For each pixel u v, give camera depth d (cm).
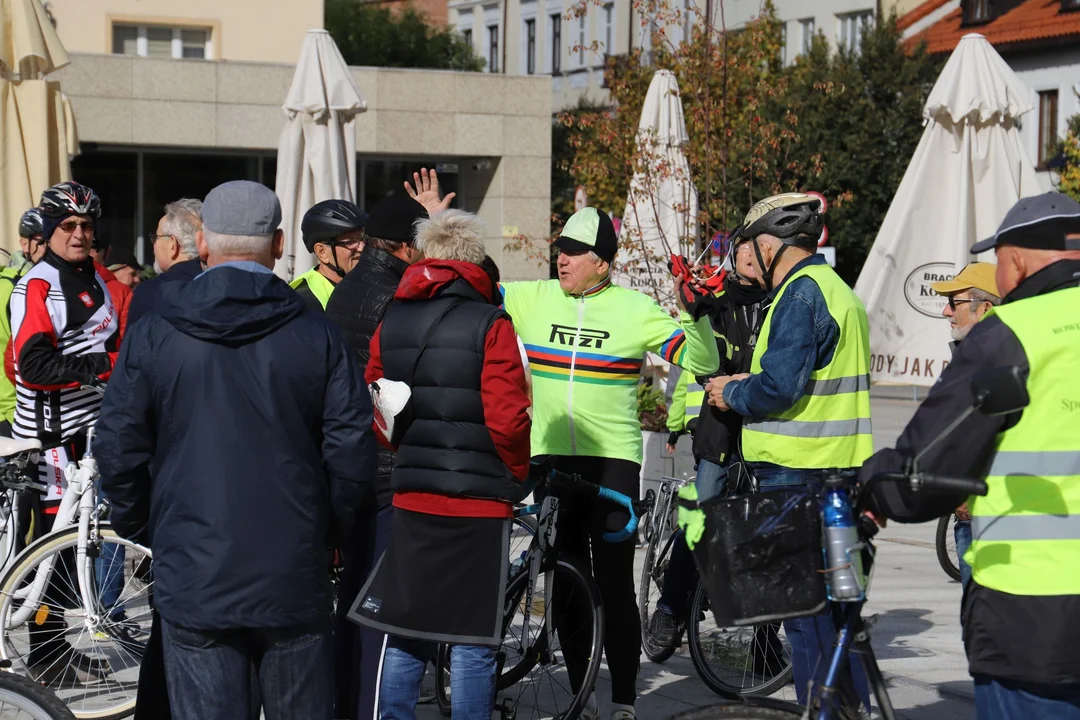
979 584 317
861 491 323
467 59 4822
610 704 565
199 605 350
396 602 421
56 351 568
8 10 871
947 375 320
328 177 998
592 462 522
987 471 317
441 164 2512
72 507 561
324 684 372
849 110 3259
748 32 1612
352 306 498
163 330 363
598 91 4953
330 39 1019
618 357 520
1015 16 3872
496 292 479
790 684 594
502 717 504
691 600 582
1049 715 310
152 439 368
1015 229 322
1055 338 310
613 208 2238
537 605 505
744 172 1473
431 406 422
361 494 373
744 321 580
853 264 3369
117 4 2484
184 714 359
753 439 461
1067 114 3725
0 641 542
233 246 369
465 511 420
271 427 359
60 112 898
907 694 575
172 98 2230
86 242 579
